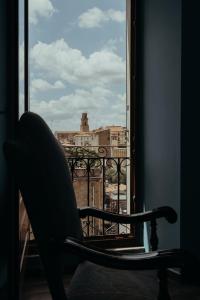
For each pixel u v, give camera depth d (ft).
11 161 4.22
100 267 5.60
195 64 10.11
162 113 10.79
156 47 11.03
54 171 5.03
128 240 11.85
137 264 4.06
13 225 6.51
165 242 10.75
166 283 4.06
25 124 5.01
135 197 12.03
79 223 5.80
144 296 4.63
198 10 10.08
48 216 4.38
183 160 10.03
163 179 10.78
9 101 6.94
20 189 4.26
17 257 6.52
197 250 10.23
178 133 10.11
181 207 10.06
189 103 10.06
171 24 10.34
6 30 6.83
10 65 6.93
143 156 11.82
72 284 5.14
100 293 4.73
